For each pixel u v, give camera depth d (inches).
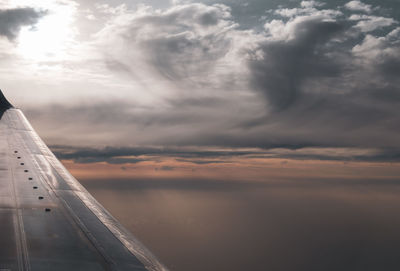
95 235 451.2
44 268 339.3
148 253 420.5
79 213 545.6
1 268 332.8
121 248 416.5
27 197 623.2
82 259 370.0
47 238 426.0
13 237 421.7
